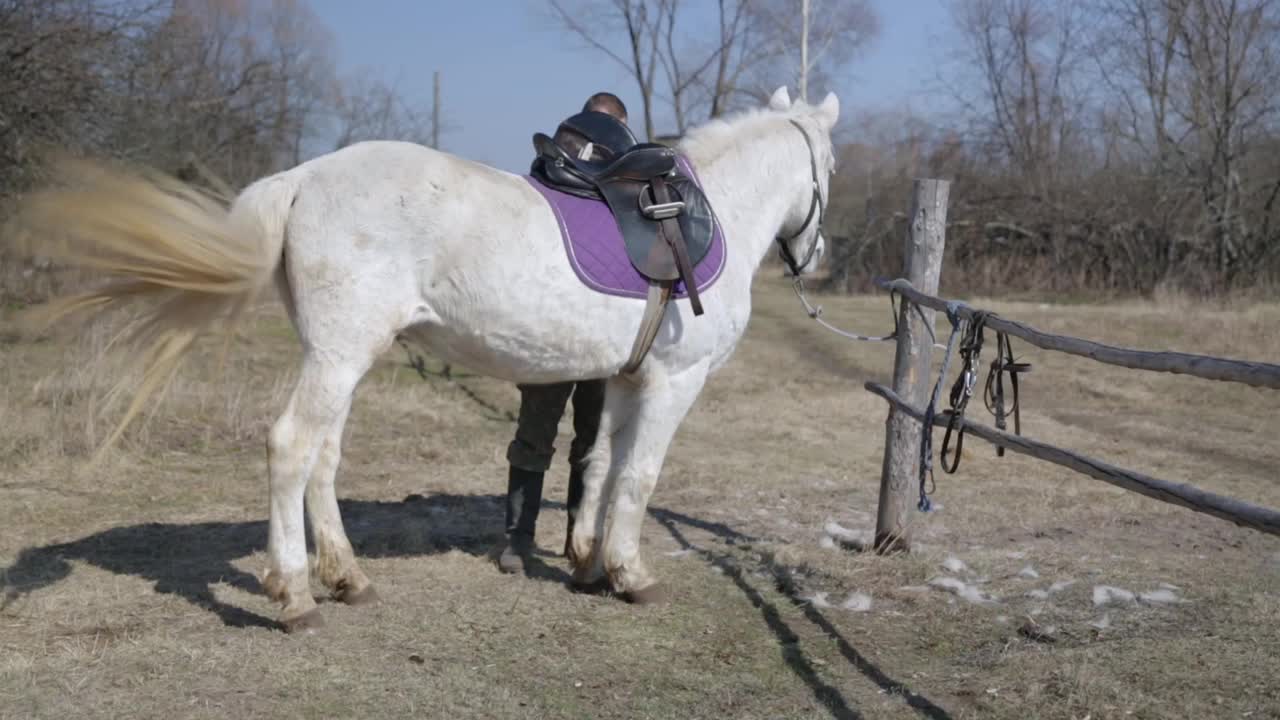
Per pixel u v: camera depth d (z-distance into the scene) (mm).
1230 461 8398
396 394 9680
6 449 6852
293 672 3799
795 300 20906
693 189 4699
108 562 5004
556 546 5727
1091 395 11297
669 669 4023
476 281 4105
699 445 8656
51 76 11719
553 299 4195
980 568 5391
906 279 5457
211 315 4047
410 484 7008
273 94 22203
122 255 3779
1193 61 23391
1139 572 5348
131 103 13273
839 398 10914
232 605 4477
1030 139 28359
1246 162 23578
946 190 5402
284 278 4191
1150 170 24516
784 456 8359
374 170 4043
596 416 5250
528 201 4227
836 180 34188
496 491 6945
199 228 3857
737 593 4961
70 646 3914
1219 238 22656
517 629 4379
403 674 3844
